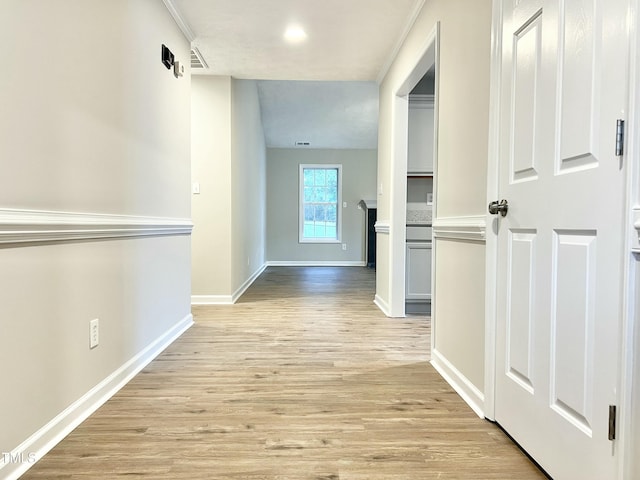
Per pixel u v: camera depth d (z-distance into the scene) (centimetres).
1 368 124
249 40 331
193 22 302
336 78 424
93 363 178
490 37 169
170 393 195
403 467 136
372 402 186
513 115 151
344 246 864
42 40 142
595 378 110
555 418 126
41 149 141
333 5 277
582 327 115
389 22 300
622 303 101
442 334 227
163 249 269
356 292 505
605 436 106
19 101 130
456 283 205
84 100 169
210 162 427
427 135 385
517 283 149
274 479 128
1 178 123
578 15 116
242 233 508
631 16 97
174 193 293
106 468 133
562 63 123
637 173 97
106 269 190
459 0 204
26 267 135
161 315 265
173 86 289
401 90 347
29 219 133
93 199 177
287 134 791
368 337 297
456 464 137
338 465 136
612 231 104
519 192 147
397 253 366
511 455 143
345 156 857
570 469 119
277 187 857
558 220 125
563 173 123
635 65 96
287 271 745
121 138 205
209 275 429
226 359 246
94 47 177
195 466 135
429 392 198
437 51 237
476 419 170
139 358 228
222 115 424
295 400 187
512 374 153
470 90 190
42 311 143
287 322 344
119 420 167
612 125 104
